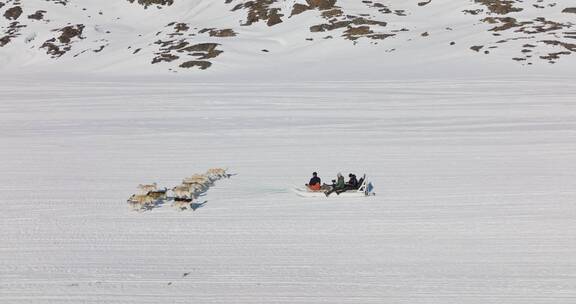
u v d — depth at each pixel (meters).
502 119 148.50
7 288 49.22
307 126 144.88
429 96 197.12
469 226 65.25
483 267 53.16
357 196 80.00
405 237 61.91
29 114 176.50
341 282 50.22
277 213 72.12
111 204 77.62
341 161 104.44
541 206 72.75
